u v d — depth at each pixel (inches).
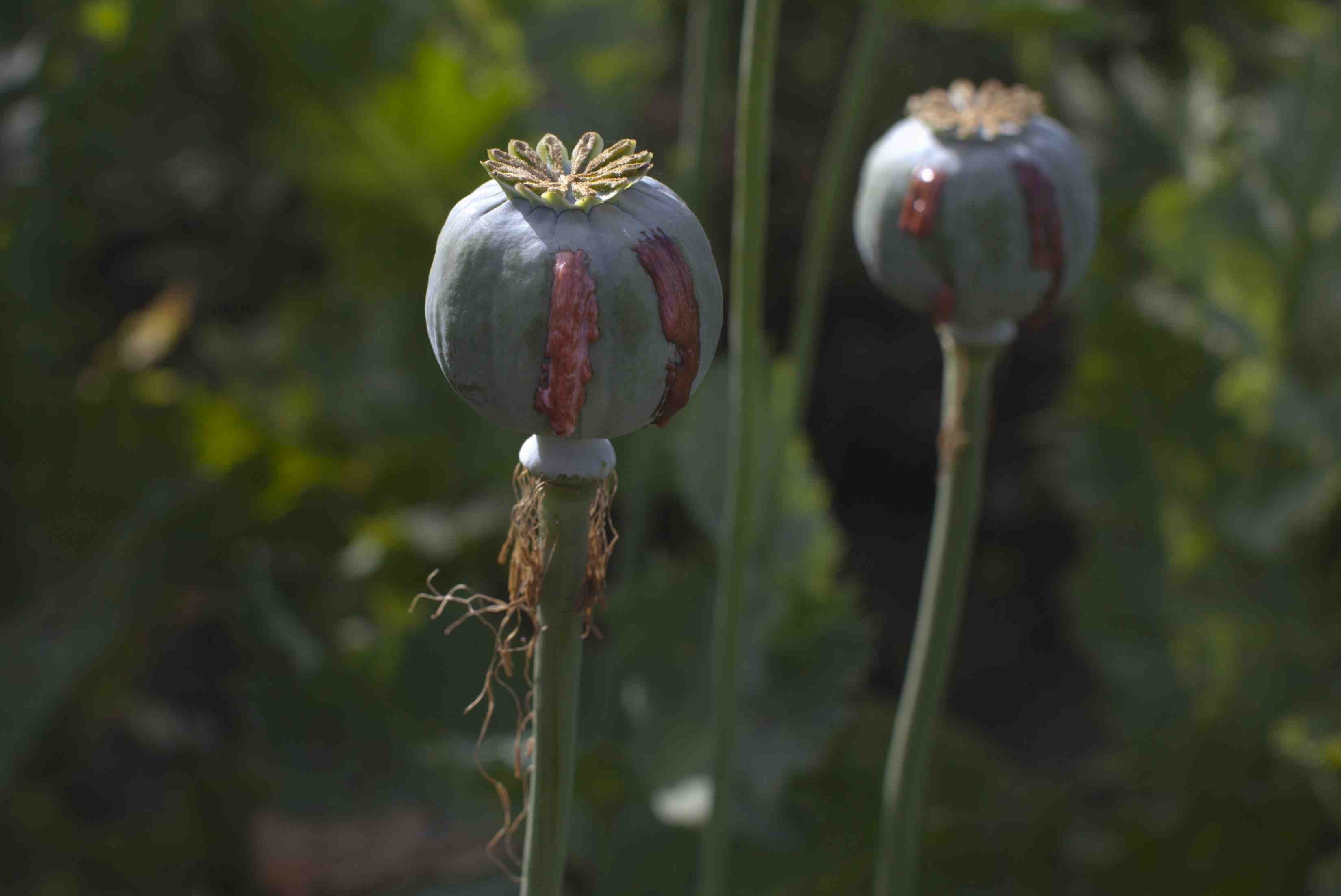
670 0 91.0
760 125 28.2
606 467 24.4
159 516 53.6
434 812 42.6
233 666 66.8
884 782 46.1
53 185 56.7
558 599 24.6
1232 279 57.2
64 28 54.4
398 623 46.9
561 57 67.3
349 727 42.6
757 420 31.2
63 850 51.0
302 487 58.7
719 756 31.6
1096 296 57.2
